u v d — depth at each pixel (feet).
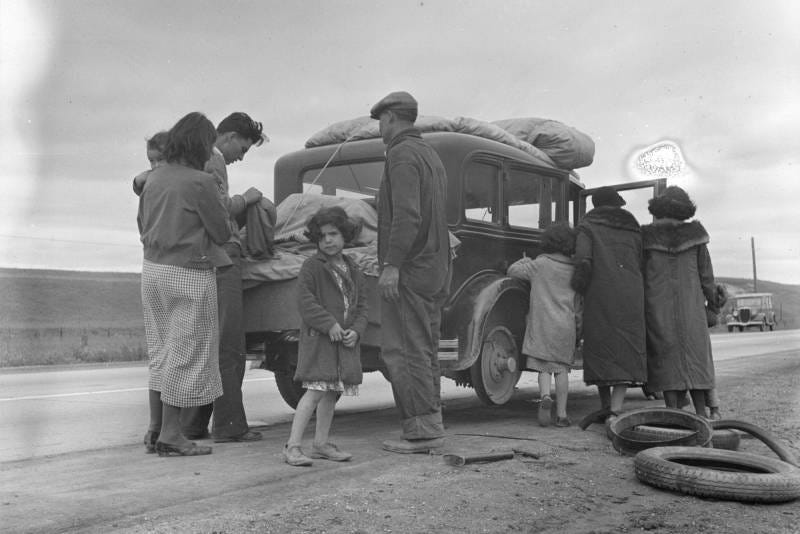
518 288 19.63
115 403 25.82
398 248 14.55
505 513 10.52
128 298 180.14
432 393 15.10
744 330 132.77
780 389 26.18
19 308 147.74
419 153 15.10
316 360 13.73
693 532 10.00
